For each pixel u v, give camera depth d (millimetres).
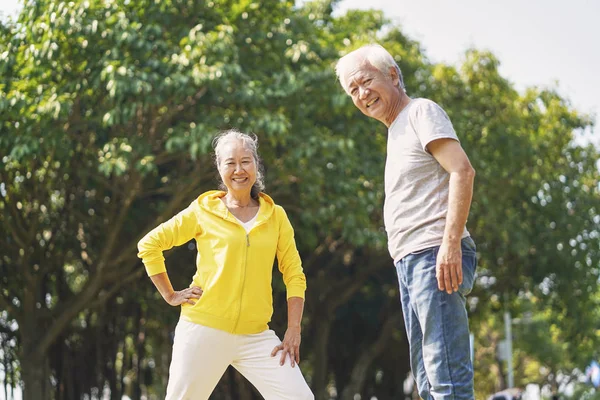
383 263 21516
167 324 20094
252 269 4887
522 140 19812
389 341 25703
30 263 18141
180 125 14422
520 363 41125
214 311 4855
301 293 5145
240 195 4996
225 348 4887
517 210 21531
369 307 24531
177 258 19828
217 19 15141
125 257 16562
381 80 4707
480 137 19594
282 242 5141
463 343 4445
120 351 21922
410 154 4574
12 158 14000
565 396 38531
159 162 15211
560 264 22281
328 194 15695
